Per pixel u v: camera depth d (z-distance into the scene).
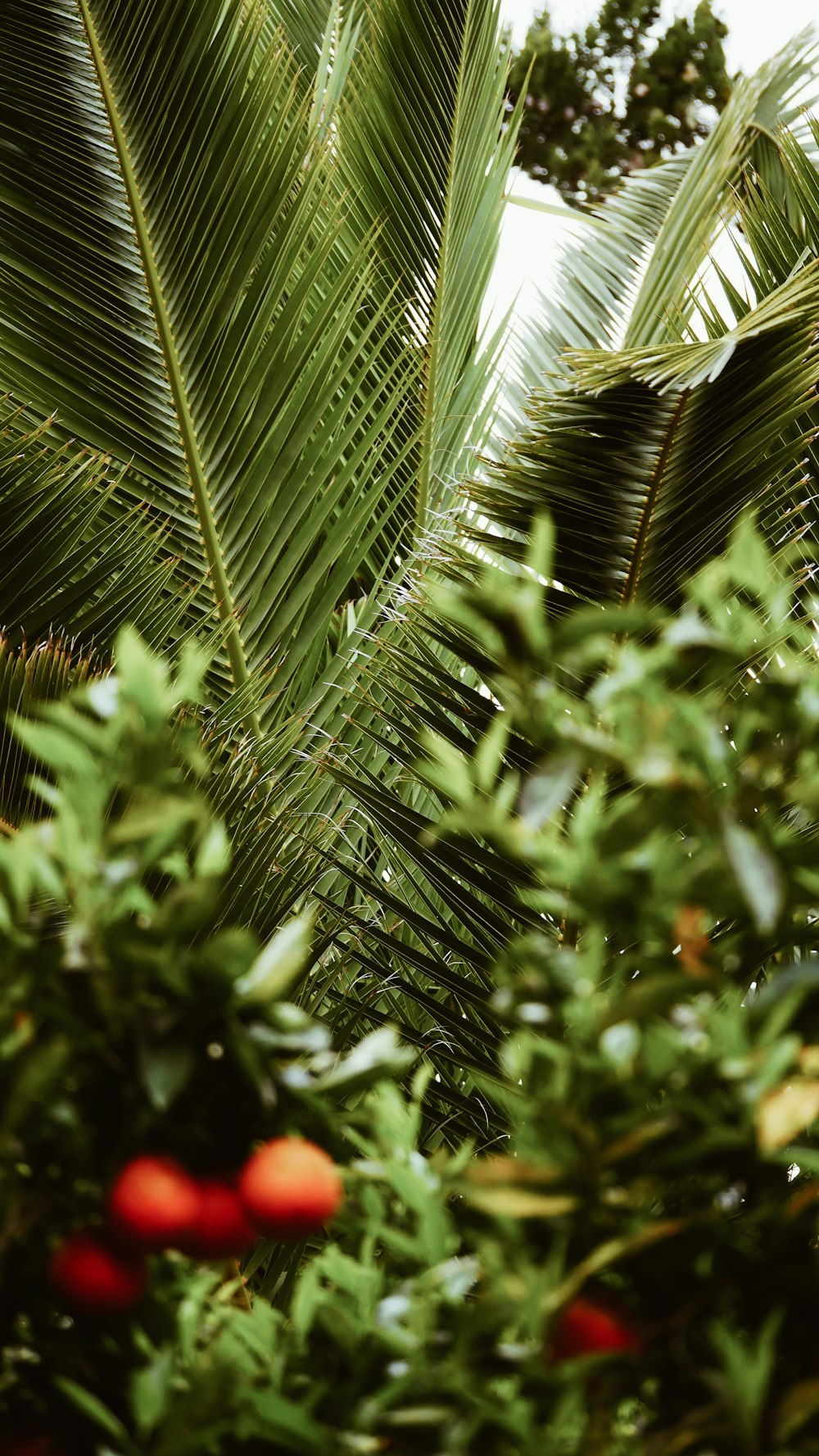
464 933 4.98
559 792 2.09
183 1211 2.07
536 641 2.13
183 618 5.77
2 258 5.81
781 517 5.19
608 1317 2.09
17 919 2.11
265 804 3.93
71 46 5.70
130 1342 2.13
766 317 3.87
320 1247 3.43
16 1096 2.06
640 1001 2.10
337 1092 2.14
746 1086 2.07
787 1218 2.10
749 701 2.16
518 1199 2.08
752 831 2.12
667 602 4.00
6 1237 2.08
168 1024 2.09
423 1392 2.09
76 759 2.12
